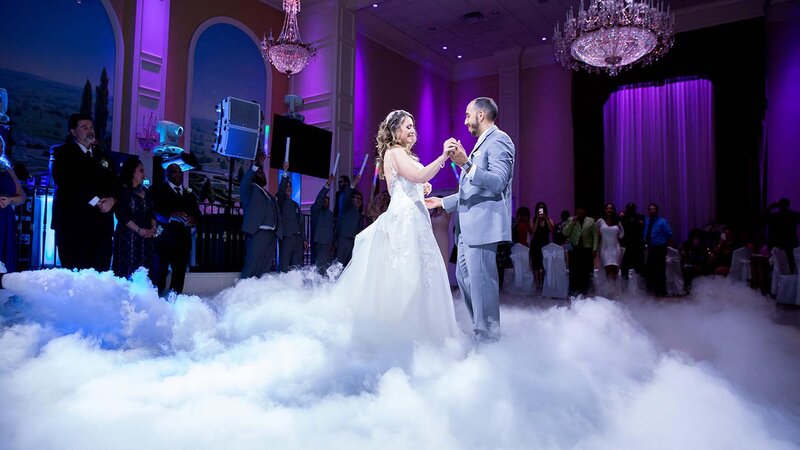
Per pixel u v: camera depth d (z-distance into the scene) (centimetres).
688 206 1028
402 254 246
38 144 668
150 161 765
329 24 995
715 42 997
